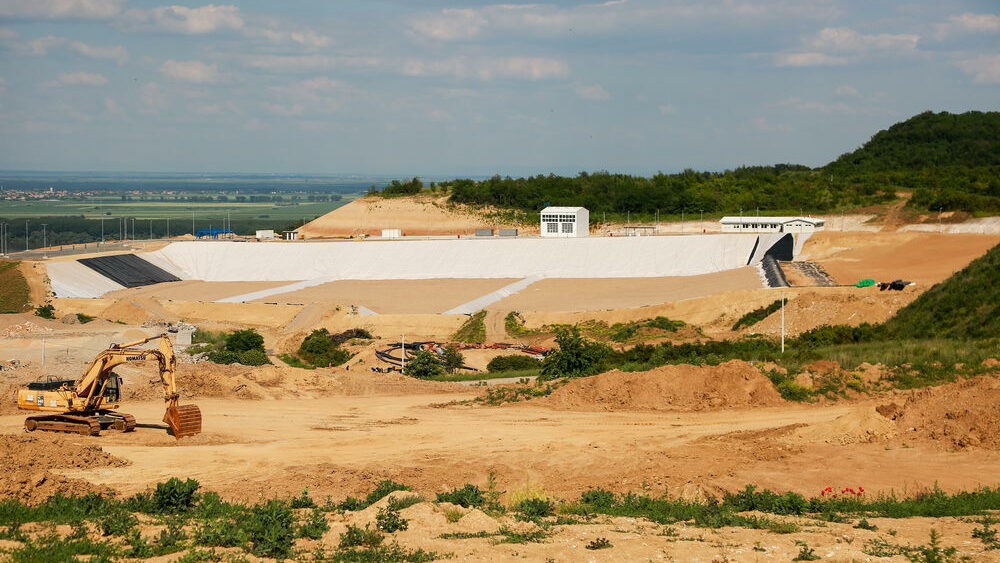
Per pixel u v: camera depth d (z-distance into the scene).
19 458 30.80
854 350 53.22
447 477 31.72
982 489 26.92
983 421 32.88
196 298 128.50
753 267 126.50
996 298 59.59
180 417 40.09
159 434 41.09
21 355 74.50
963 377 44.78
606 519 23.38
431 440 38.75
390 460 34.53
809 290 95.00
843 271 113.12
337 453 36.25
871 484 28.30
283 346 92.56
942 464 30.34
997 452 31.22
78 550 19.34
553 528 22.03
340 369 72.12
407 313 113.50
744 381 45.12
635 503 25.92
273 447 37.66
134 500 25.25
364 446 37.78
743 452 32.97
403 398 54.09
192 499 25.72
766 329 84.25
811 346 64.12
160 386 52.94
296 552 19.78
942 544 20.22
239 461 34.66
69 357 73.88
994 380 35.25
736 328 89.31
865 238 130.88
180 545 20.11
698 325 93.56
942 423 33.75
